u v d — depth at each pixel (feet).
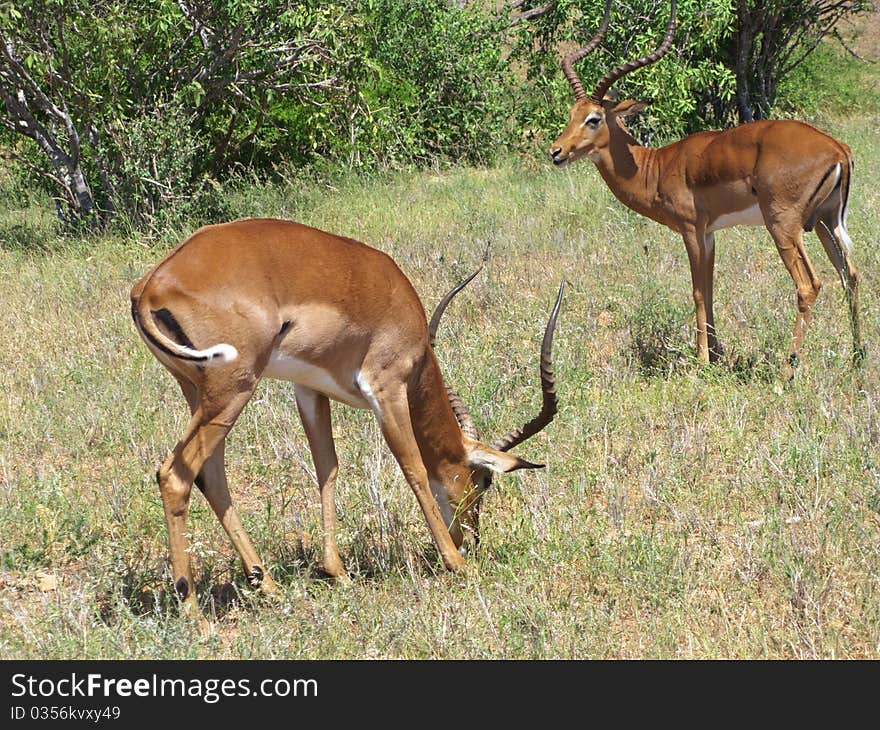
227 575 32.83
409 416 31.37
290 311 28.89
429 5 98.53
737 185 46.93
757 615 29.43
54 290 59.82
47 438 41.75
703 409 43.57
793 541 31.65
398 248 66.33
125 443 41.55
